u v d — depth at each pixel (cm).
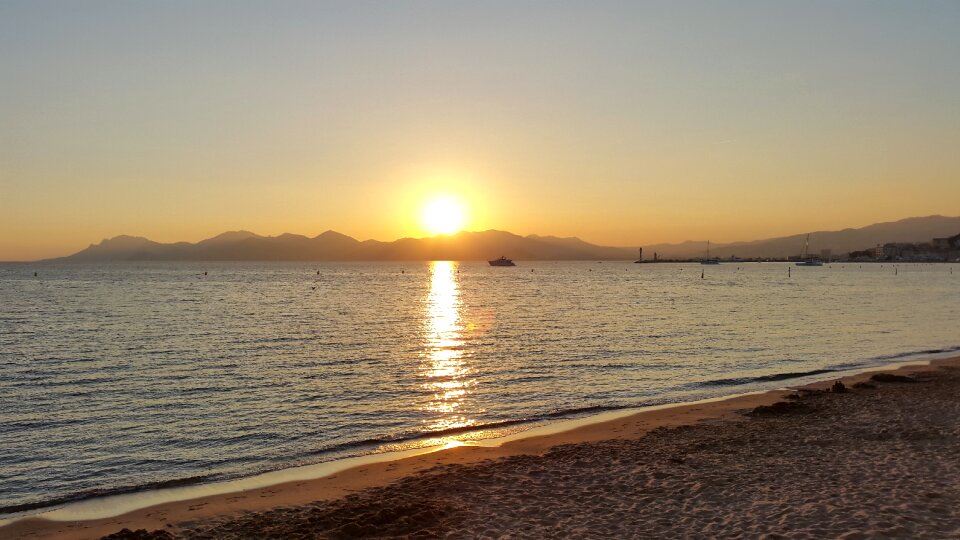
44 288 11881
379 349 3928
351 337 4531
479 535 1154
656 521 1191
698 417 2156
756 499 1286
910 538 1058
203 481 1584
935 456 1554
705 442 1794
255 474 1634
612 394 2653
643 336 4597
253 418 2233
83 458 1795
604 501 1319
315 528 1218
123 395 2589
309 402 2480
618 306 7644
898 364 3381
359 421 2203
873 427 1889
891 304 7975
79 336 4484
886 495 1273
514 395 2630
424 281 16662
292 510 1336
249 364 3334
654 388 2780
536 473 1539
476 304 8088
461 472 1569
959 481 1354
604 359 3547
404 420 2219
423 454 1783
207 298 9025
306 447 1892
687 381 2933
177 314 6306
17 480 1611
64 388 2717
